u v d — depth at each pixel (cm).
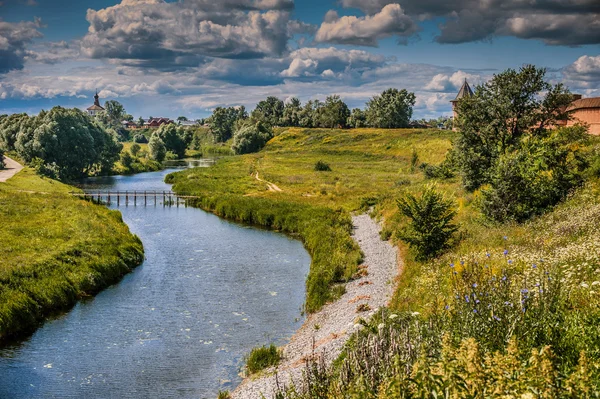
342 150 11750
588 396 610
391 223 3906
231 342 2108
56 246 3212
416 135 12000
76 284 2725
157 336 2177
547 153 2992
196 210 5941
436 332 988
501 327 914
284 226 4700
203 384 1742
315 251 3591
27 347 2069
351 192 6100
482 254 1981
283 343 2073
